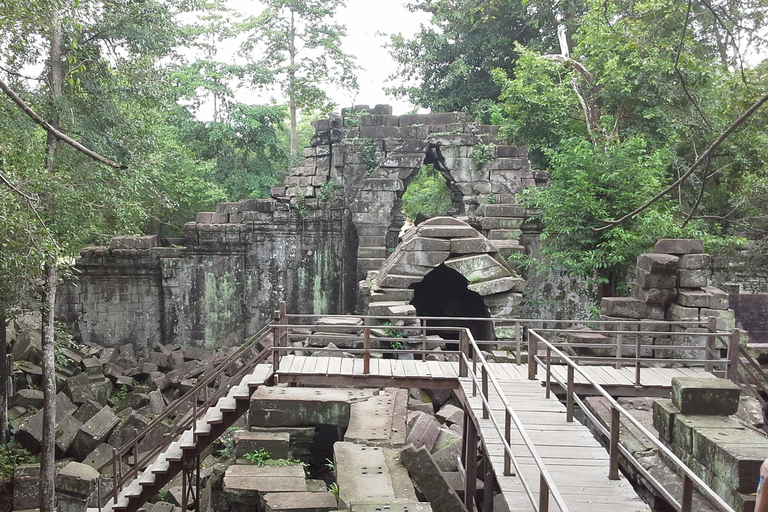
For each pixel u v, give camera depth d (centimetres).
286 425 1079
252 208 2370
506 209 2202
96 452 1471
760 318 1861
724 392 766
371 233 2230
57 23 1265
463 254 1656
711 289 1387
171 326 2372
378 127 2316
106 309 2362
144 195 1786
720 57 2020
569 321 1255
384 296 1630
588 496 653
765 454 640
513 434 830
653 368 1248
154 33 1641
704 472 696
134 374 2091
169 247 2395
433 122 2347
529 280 2306
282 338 1320
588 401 1056
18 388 1795
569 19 2597
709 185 2381
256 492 877
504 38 3206
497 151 2302
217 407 1159
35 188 1196
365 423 1021
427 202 3647
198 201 2819
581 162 1733
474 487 917
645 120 2011
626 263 1692
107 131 1556
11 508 1249
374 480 823
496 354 1480
